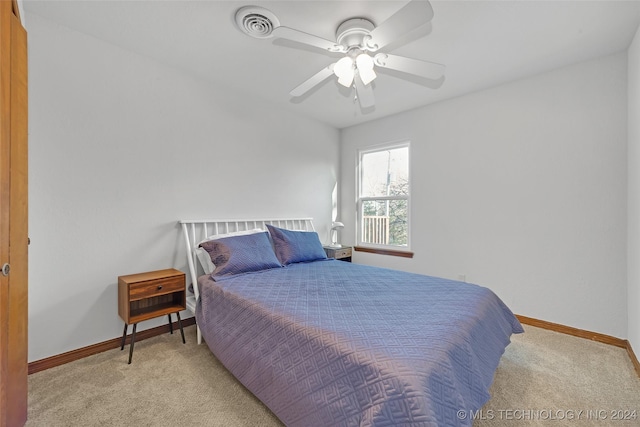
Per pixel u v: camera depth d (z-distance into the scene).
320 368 1.23
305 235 3.11
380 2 1.73
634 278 2.06
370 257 4.02
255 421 1.48
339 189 4.39
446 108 3.26
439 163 3.32
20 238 1.33
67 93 2.02
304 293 1.89
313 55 2.37
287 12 1.83
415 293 1.87
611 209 2.32
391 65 1.94
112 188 2.24
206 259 2.60
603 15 1.83
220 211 2.93
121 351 2.19
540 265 2.66
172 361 2.05
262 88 3.01
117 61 2.26
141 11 1.85
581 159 2.45
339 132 4.38
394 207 3.87
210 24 1.98
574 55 2.33
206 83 2.82
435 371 1.03
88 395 1.67
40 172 1.91
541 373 1.90
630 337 2.15
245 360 1.65
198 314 2.23
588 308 2.43
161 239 2.52
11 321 1.24
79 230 2.08
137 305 2.30
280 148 3.53
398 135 3.71
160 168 2.51
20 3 1.67
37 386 1.74
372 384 1.03
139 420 1.48
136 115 2.36
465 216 3.13
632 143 2.10
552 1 1.72
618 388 1.74
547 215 2.62
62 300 2.01
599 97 2.36
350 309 1.59
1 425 1.12
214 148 2.88
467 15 1.84
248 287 2.03
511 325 1.96
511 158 2.81
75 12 1.86
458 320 1.43
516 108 2.78
